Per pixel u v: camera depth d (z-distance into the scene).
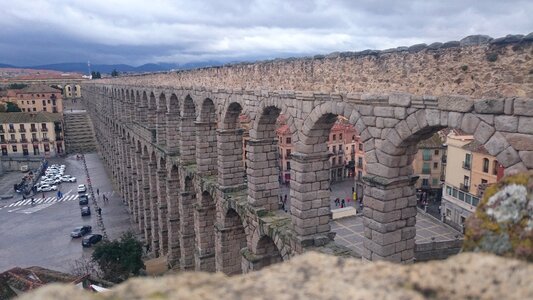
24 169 116.00
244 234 30.89
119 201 80.19
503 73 12.67
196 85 34.97
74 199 84.38
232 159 30.30
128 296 6.20
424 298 6.16
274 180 26.30
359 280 6.71
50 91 157.25
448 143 59.47
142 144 54.12
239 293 6.39
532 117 11.67
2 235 65.12
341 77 18.61
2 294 34.50
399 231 17.12
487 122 12.77
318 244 21.11
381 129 16.48
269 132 25.72
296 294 6.33
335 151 87.62
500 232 7.22
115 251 44.88
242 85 27.16
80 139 142.25
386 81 16.50
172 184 43.06
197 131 34.22
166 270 43.59
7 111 142.50
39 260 54.53
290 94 21.69
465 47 13.66
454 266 6.64
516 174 7.98
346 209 60.12
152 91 48.53
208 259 35.31
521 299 5.79
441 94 14.41
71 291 6.14
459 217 57.47
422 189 71.25
